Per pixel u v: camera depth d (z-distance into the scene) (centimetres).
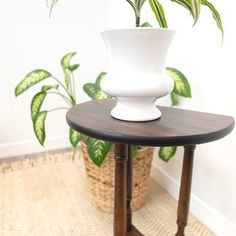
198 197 109
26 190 130
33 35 162
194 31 99
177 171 121
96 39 177
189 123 60
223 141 93
